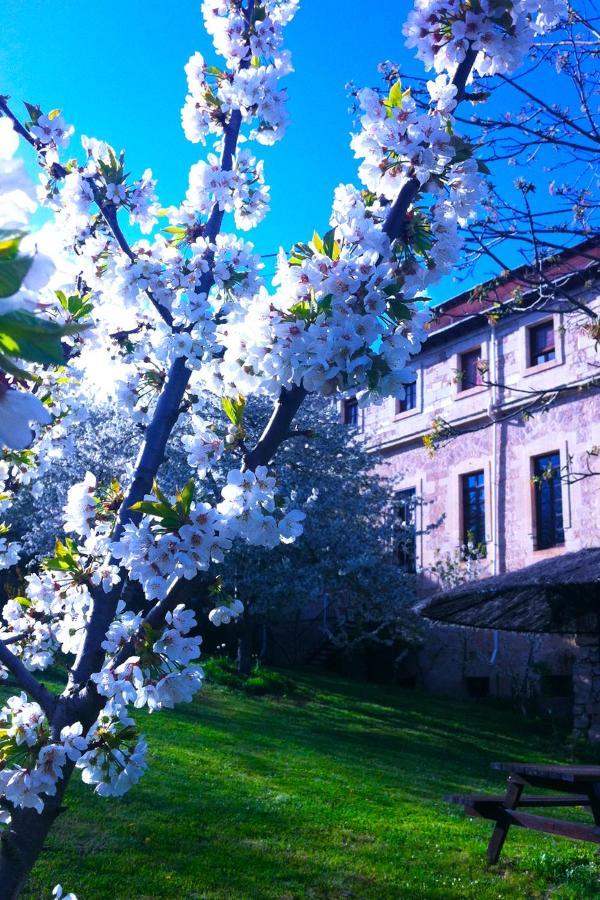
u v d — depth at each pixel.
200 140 3.86
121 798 7.55
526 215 7.25
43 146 3.52
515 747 14.85
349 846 7.20
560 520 19.31
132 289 3.27
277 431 2.36
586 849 7.63
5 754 2.11
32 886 5.50
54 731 2.17
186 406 3.01
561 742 15.70
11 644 3.14
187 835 6.86
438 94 2.69
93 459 16.31
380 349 2.28
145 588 2.28
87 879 5.72
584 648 15.73
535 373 20.19
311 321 2.31
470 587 12.72
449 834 7.92
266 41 3.75
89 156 3.51
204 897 5.72
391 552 19.67
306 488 17.27
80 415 3.94
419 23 2.75
